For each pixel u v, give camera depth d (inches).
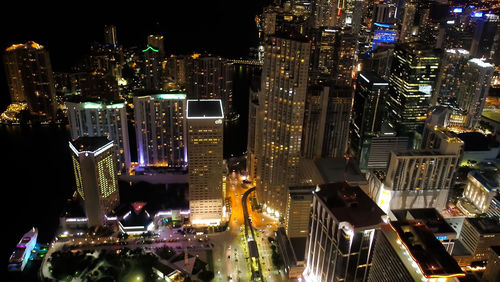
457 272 6717.5
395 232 7667.3
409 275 6988.2
